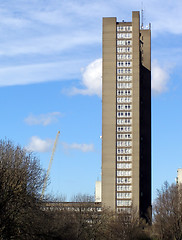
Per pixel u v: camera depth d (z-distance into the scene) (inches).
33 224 3818.9
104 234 7795.3
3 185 3570.4
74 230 6594.5
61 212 6309.1
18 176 3754.9
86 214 7460.6
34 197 3919.8
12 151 3991.1
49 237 4291.3
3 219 3476.9
